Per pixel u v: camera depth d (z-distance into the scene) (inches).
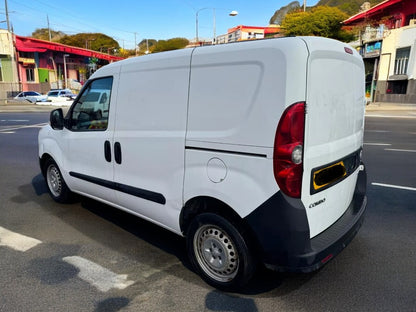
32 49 1686.8
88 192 165.6
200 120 106.4
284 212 91.3
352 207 126.9
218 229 107.2
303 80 87.4
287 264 94.1
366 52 1235.9
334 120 103.8
